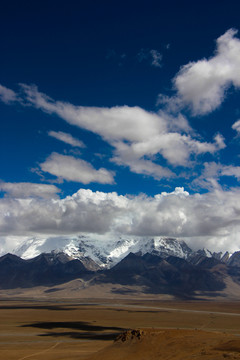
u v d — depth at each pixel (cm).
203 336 8869
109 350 9275
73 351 12000
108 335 18025
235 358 6531
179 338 8881
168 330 9600
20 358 10531
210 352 7388
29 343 14812
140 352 8600
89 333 18888
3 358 10569
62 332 19325
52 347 13462
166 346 8556
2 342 15150
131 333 9562
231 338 8275
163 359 7844
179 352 8012
